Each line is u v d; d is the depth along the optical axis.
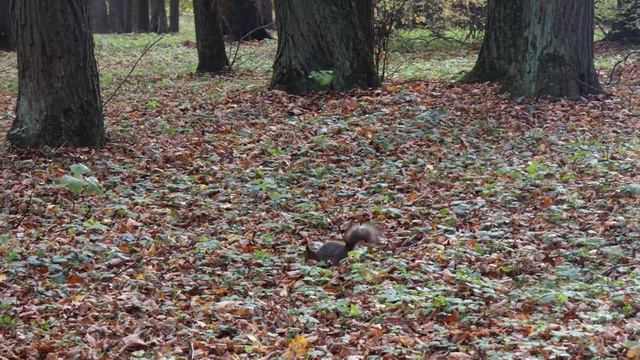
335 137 16.38
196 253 10.76
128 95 23.45
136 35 52.44
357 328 8.28
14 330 8.40
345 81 20.56
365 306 8.82
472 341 7.67
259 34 45.31
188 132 17.39
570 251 10.40
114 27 63.97
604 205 12.16
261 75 27.80
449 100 19.30
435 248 10.62
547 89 19.59
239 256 10.59
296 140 16.28
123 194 13.52
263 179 13.88
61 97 15.91
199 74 28.72
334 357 7.48
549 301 8.57
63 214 12.49
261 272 10.06
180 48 42.94
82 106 16.06
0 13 41.22
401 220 11.93
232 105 19.59
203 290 9.61
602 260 10.13
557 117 18.08
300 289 9.36
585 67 19.88
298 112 18.66
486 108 18.47
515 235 11.17
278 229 11.77
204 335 8.15
